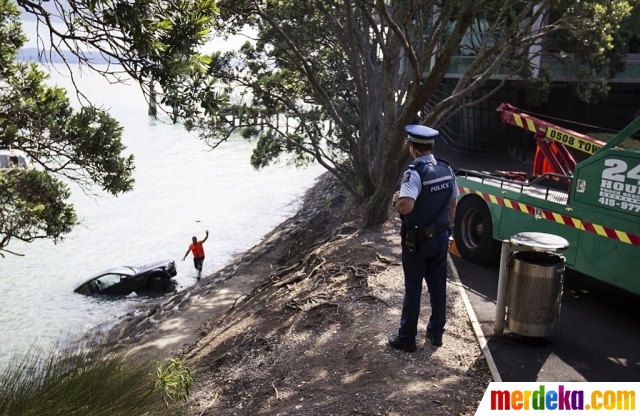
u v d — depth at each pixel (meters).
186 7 4.43
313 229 20.39
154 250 24.22
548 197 7.54
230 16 16.47
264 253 20.47
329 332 7.14
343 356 6.23
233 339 8.38
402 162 13.32
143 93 4.57
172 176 43.00
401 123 12.77
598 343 6.11
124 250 24.20
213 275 19.42
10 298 18.20
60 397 4.36
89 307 17.39
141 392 4.89
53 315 16.58
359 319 7.21
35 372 4.75
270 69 21.27
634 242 6.21
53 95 9.23
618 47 20.03
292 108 20.55
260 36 20.89
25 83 9.07
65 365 4.97
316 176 43.78
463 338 6.18
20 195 10.11
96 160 8.98
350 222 16.22
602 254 6.60
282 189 38.41
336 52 23.50
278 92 20.66
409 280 5.65
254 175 43.94
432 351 5.86
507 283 6.03
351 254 10.38
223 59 19.55
